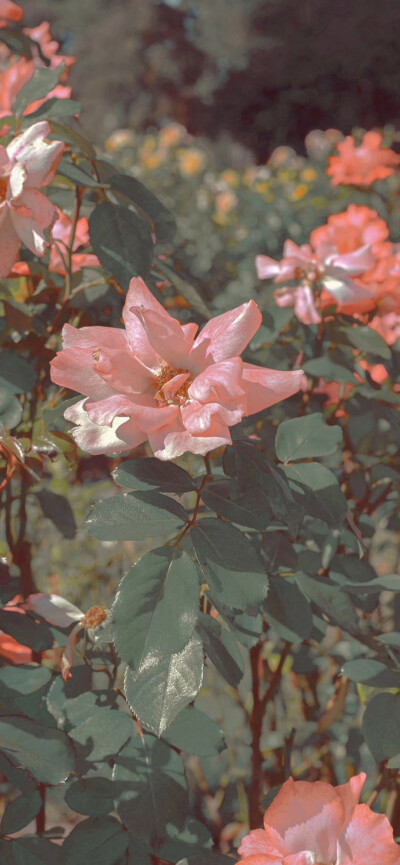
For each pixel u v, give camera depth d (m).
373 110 12.77
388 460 0.94
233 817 1.13
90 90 13.62
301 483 0.70
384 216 1.97
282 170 3.27
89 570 1.26
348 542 0.77
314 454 0.72
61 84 0.98
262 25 12.78
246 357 0.89
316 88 12.88
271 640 1.04
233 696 1.16
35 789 0.74
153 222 0.78
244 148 13.46
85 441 0.59
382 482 0.97
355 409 0.89
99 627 0.72
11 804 0.73
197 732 0.68
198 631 0.66
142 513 0.61
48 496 0.94
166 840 0.67
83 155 0.79
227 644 0.70
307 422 0.73
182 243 3.04
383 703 0.67
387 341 0.96
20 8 0.92
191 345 0.62
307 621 0.73
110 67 13.55
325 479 0.71
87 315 0.88
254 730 0.87
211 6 13.01
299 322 0.93
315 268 0.88
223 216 3.07
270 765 1.06
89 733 0.69
